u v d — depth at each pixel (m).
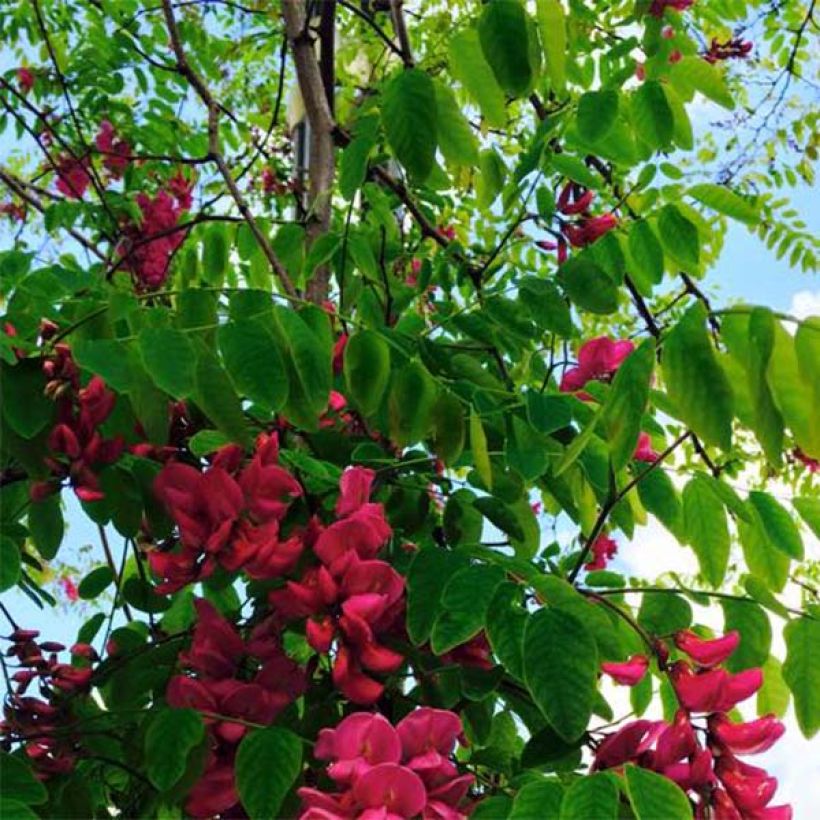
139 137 4.78
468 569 1.69
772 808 1.62
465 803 1.94
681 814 1.46
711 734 1.66
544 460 2.10
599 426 2.12
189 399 2.07
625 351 2.53
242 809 1.87
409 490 2.30
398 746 1.58
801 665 1.87
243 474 1.84
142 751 2.11
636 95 2.20
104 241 4.29
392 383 2.01
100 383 1.90
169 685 1.88
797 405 1.47
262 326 1.74
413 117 1.80
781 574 1.99
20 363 1.83
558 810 1.49
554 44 1.85
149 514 2.04
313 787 1.90
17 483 2.25
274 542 1.83
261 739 1.70
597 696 2.01
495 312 2.54
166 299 3.19
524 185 2.62
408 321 2.64
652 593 2.10
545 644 1.58
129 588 2.36
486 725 2.14
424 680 1.99
